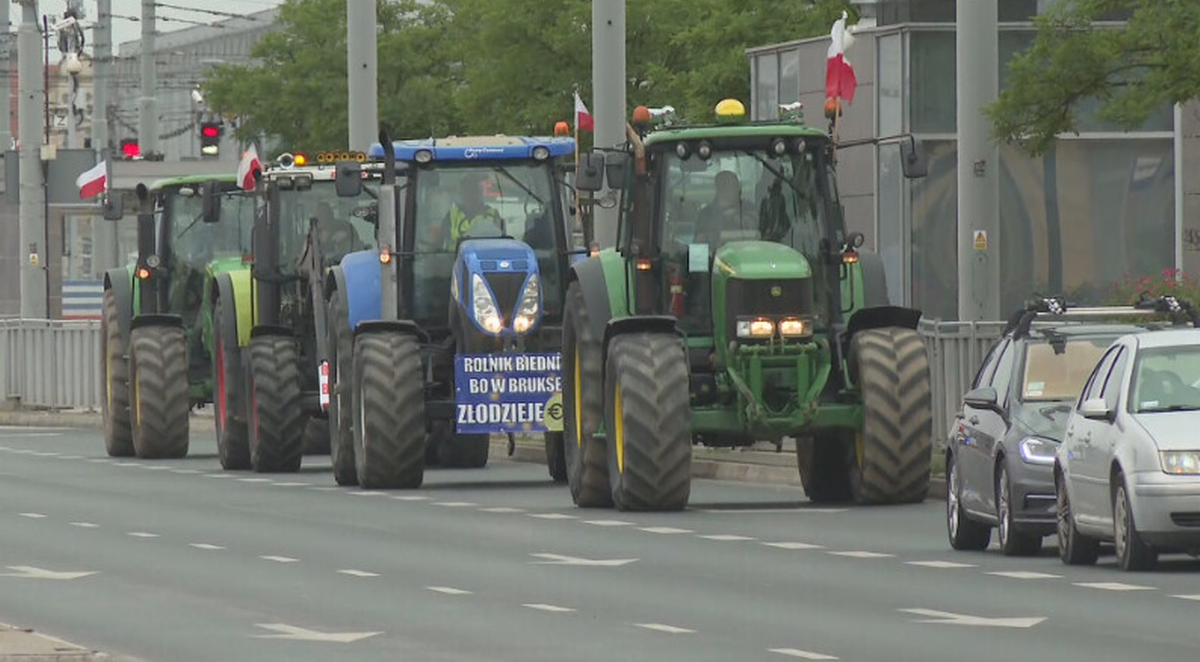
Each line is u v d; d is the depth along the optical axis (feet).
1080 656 117.39
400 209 257.55
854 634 127.03
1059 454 164.96
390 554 175.32
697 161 221.25
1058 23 243.19
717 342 216.95
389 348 246.06
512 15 501.15
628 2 498.69
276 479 267.59
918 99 348.79
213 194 296.30
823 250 220.64
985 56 239.71
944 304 351.25
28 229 470.39
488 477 268.82
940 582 152.66
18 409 424.87
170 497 237.66
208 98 638.94
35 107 471.21
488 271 246.88
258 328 279.49
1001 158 346.74
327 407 266.36
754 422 212.84
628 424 210.38
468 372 245.04
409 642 125.70
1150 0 239.71
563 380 228.22
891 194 353.51
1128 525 155.02
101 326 323.98
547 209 257.75
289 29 634.02
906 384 214.28
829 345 219.00
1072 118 244.83
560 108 497.46
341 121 619.26
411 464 245.65
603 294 221.87
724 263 215.92
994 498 171.22
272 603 144.77
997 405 173.27
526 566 165.68
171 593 150.92
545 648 122.83
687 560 168.76
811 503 221.87
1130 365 160.56
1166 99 239.91
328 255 280.92
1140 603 139.33
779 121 225.15
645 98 493.77
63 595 150.41
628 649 122.11
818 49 374.43
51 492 246.06
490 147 257.55
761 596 145.89
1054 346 175.63
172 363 310.04
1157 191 347.56
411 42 612.70
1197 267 340.59
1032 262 348.38
